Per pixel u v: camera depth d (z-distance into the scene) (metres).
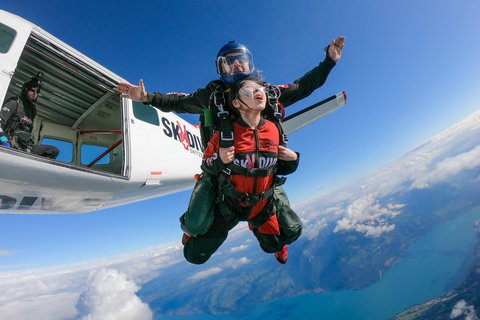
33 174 5.02
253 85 1.54
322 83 2.15
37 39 5.26
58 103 8.02
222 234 2.02
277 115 1.71
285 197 2.25
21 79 6.71
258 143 1.58
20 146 5.39
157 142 7.89
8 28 4.80
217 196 1.85
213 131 1.94
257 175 1.59
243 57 1.64
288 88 1.96
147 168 7.29
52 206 6.46
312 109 3.62
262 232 2.11
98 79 6.54
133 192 7.55
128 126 7.00
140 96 1.92
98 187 6.37
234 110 1.67
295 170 1.85
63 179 5.53
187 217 1.85
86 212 7.91
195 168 9.49
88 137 9.31
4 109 5.14
